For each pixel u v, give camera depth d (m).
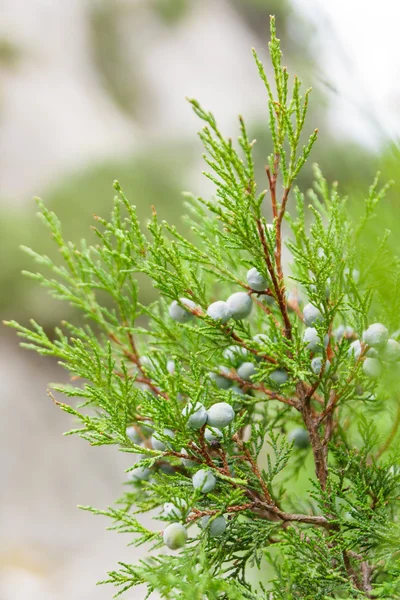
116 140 6.13
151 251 0.74
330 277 0.74
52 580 2.68
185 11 8.70
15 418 3.36
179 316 0.76
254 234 0.73
